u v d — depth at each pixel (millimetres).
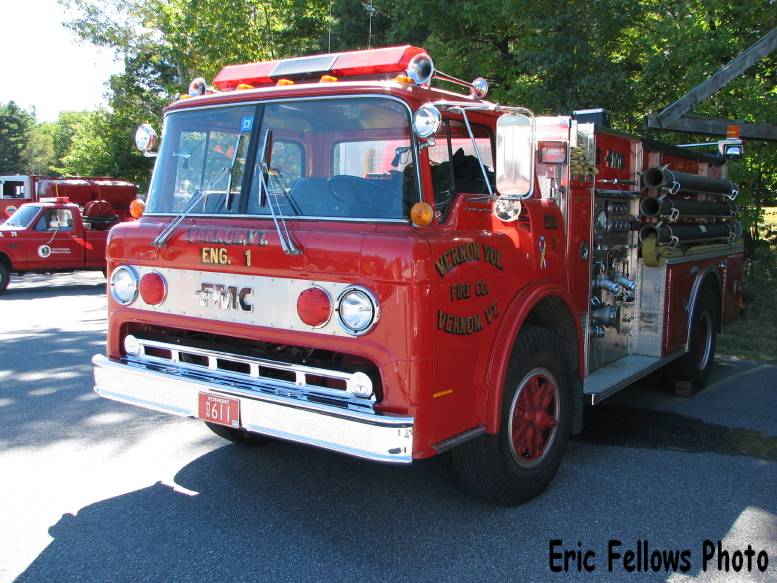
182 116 4355
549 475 4359
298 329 3557
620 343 5941
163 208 4340
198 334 4195
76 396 6559
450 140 3920
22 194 25422
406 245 3285
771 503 4316
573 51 11195
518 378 4027
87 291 15656
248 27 22812
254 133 4016
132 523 3930
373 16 15398
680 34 10555
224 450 5133
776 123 9656
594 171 4965
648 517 4105
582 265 5016
